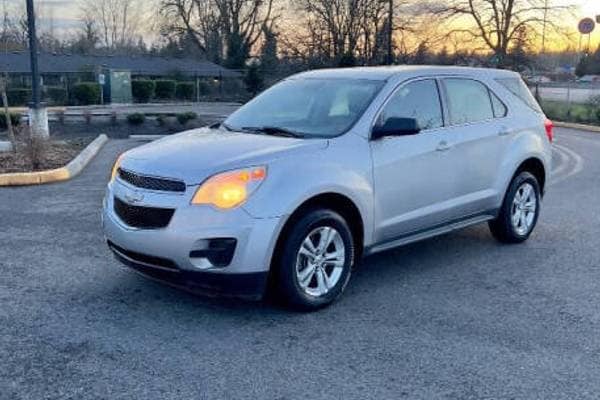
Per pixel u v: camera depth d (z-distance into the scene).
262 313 4.93
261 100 6.33
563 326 4.77
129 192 4.86
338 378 3.91
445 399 3.68
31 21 14.91
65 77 50.28
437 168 5.86
